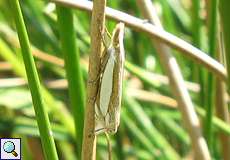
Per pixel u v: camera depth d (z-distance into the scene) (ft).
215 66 0.36
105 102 0.26
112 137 0.49
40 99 0.28
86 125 0.27
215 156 0.48
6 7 0.50
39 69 0.52
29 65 0.27
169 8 0.54
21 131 0.47
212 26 0.37
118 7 0.54
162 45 0.39
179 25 0.56
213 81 0.39
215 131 0.47
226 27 0.28
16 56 0.46
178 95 0.39
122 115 0.47
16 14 0.27
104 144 0.48
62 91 0.51
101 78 0.26
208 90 0.39
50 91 0.49
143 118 0.47
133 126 0.47
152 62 0.55
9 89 0.47
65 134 0.47
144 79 0.44
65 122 0.44
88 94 0.26
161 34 0.34
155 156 0.46
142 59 0.54
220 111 0.43
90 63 0.26
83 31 0.47
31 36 0.49
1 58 0.52
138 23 0.34
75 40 0.31
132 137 0.52
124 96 0.46
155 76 0.48
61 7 0.31
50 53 0.50
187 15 0.57
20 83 0.48
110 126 0.26
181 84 0.39
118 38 0.25
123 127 0.50
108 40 0.26
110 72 0.26
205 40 0.51
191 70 0.50
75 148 0.51
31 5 0.48
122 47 0.25
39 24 0.48
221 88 0.43
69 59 0.31
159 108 0.54
